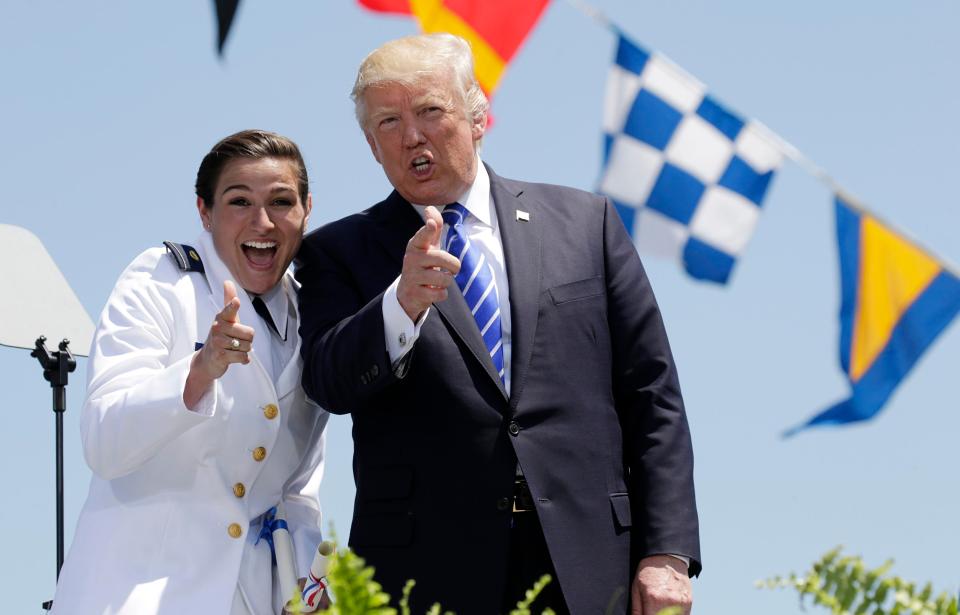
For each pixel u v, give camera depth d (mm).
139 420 9906
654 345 10406
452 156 10477
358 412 10156
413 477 9766
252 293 11273
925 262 12211
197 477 10617
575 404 9961
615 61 12977
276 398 10898
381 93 10516
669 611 4910
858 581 4527
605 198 11047
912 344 12219
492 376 9844
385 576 9648
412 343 9461
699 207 12922
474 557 9547
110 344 10633
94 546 10414
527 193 10867
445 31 12891
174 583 10297
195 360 9906
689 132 12945
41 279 13883
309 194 11531
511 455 9750
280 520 10898
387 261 10578
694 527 9891
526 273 10258
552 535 9578
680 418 10250
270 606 10688
